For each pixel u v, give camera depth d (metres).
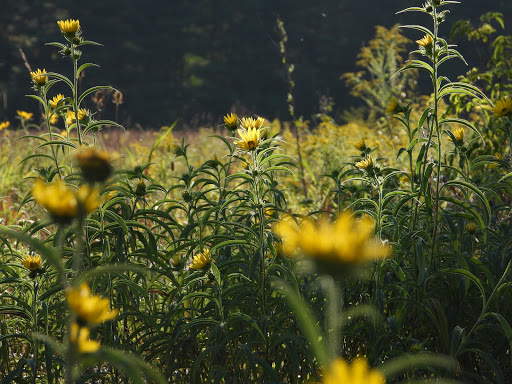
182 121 28.55
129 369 1.37
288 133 8.95
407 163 6.60
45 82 3.06
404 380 2.65
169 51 33.06
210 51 33.41
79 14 32.75
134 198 3.25
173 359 2.73
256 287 2.75
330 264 1.05
